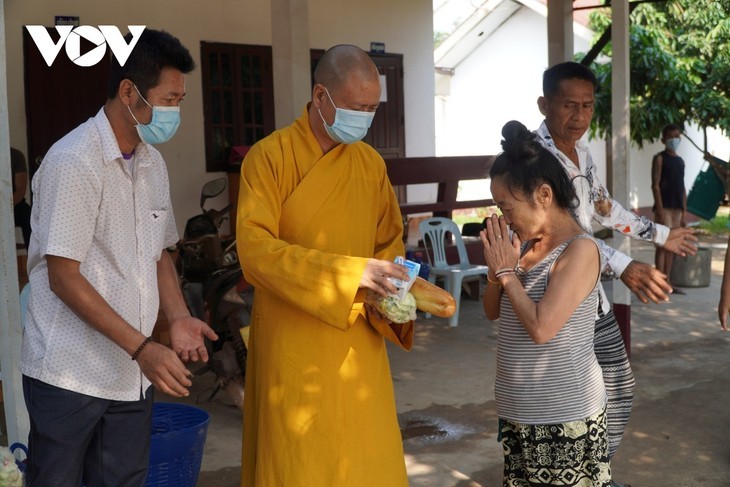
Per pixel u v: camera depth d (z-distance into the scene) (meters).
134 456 2.75
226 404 5.26
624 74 5.97
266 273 2.68
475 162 9.02
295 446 2.82
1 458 2.83
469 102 19.27
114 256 2.60
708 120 12.57
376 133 11.35
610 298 8.36
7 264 3.21
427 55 11.88
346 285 2.60
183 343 2.74
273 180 2.78
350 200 2.84
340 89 2.68
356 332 2.86
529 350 2.68
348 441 2.83
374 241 3.00
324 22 10.64
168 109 2.55
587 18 15.23
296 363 2.81
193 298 4.88
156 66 2.51
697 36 13.10
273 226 2.77
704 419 4.93
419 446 4.57
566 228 2.69
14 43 8.12
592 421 2.68
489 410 5.16
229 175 9.55
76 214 2.47
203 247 4.85
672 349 6.54
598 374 2.73
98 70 8.54
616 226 3.69
